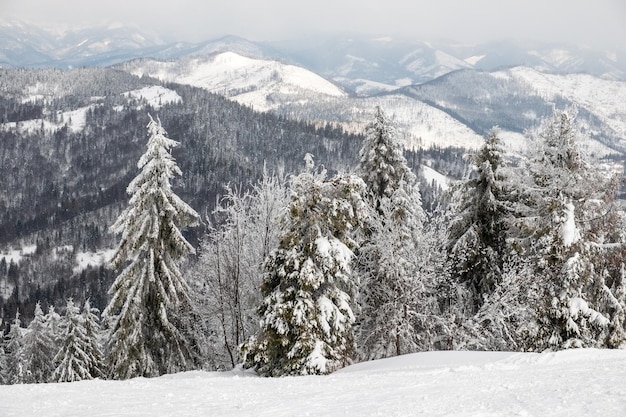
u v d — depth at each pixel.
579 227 21.38
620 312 21.72
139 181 23.02
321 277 19.48
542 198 22.02
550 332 21.83
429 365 15.70
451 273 25.16
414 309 24.55
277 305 19.55
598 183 21.39
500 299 22.19
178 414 8.80
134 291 22.75
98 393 11.46
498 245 24.84
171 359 24.19
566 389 8.00
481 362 14.96
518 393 8.20
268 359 19.70
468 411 7.14
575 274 20.62
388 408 8.02
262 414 8.45
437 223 25.30
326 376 13.80
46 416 8.89
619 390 7.43
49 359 50.22
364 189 21.45
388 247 23.84
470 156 24.88
